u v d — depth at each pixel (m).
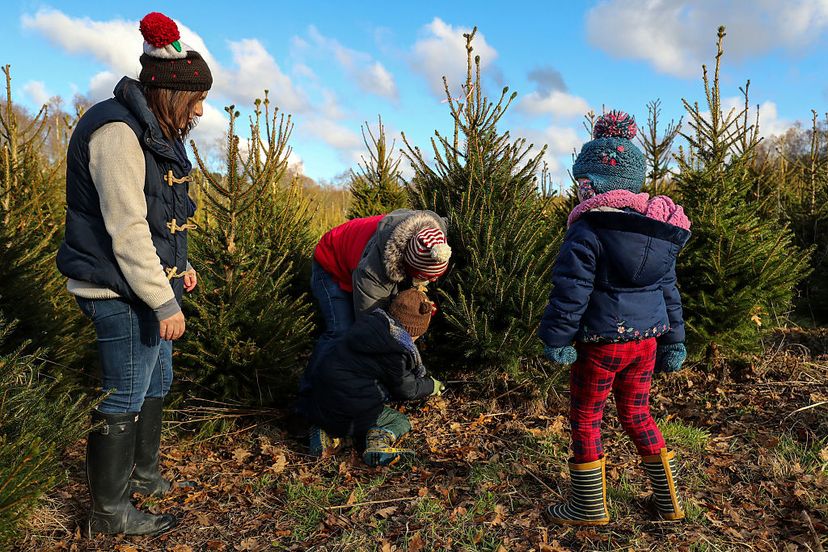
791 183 7.88
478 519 2.66
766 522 2.54
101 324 2.34
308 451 3.54
